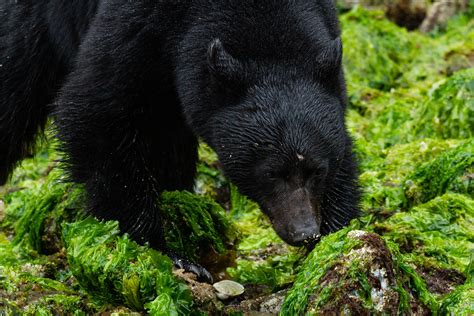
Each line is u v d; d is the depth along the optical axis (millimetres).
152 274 11070
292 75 11516
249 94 11391
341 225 12453
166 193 13547
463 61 20438
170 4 12117
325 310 9727
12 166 14977
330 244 10273
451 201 13148
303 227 10906
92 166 12547
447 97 17031
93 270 11281
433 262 11578
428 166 14422
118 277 11148
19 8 14125
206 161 16156
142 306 11062
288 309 10195
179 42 12125
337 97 11812
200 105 11867
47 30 14047
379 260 9750
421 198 14172
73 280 12398
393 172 15336
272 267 12930
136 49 12180
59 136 12617
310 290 9938
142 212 12609
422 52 21219
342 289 9711
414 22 23125
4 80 14211
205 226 13258
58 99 12867
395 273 9852
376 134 17438
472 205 13125
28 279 11695
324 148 11203
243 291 12047
